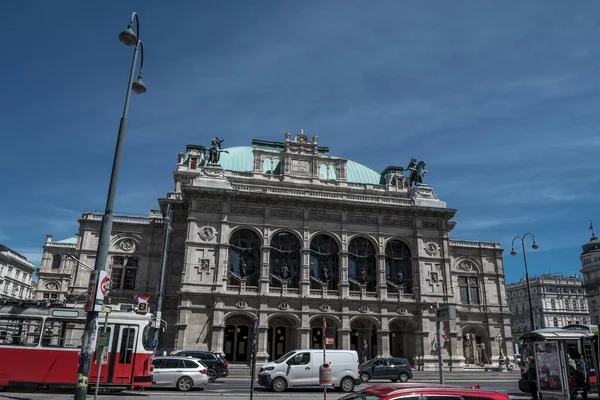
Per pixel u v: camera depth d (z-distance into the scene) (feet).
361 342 214.69
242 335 202.49
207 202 204.54
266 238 205.36
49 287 316.40
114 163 57.47
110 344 91.66
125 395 88.28
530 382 81.66
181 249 216.33
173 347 197.67
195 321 189.88
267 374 106.83
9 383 85.46
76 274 213.87
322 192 219.00
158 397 85.61
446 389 33.65
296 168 231.30
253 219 207.21
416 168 243.60
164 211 217.77
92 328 52.34
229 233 203.21
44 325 89.56
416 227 222.07
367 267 215.51
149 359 94.22
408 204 223.92
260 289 197.57
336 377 108.88
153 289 214.28
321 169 239.50
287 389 111.65
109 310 71.77
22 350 87.30
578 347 75.20
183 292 190.29
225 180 211.20
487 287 245.24
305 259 205.77
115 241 220.02
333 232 213.66
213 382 132.46
